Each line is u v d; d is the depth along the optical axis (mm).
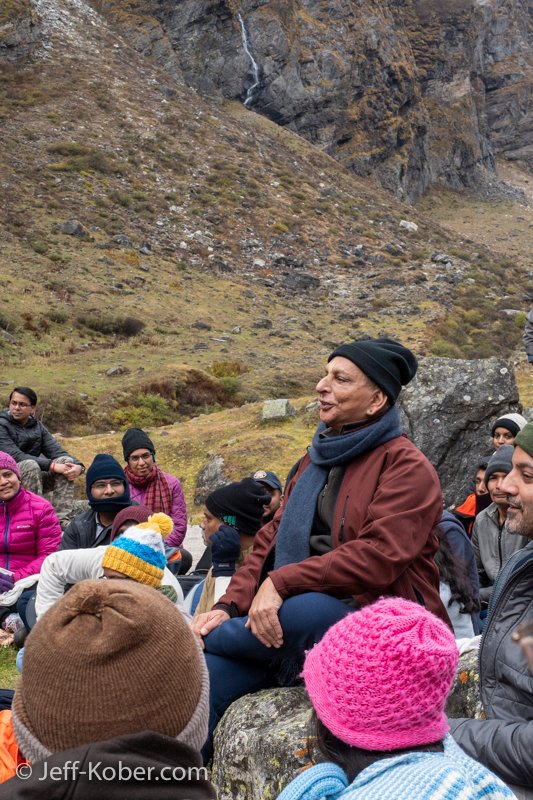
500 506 4938
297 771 2777
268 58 108625
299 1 118188
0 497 6574
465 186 135375
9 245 53469
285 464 14531
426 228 83875
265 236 68750
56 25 92250
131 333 45312
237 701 3215
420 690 1565
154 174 72812
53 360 38281
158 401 32562
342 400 3162
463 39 142750
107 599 1456
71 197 63719
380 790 1533
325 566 2904
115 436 18297
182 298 53000
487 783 1623
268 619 2934
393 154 120750
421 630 1604
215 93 103750
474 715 2900
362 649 1581
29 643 1462
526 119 158500
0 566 6570
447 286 62281
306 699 3156
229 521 4320
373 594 2969
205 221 67750
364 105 117312
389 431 3152
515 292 66500
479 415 10945
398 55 126625
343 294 59625
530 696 2385
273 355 43469
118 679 1395
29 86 80438
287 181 81625
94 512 5844
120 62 91750
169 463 16188
